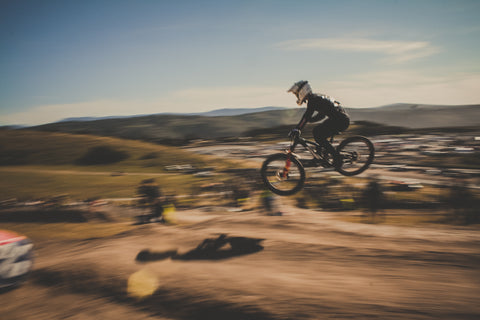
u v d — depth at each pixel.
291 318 3.58
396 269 4.54
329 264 4.89
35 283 5.34
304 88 5.07
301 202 17.95
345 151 5.03
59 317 4.24
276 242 6.08
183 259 5.56
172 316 3.99
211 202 20.50
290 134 5.16
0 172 39.28
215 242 6.27
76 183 31.34
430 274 4.29
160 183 30.97
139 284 4.75
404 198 17.80
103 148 50.50
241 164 47.97
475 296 3.63
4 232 5.76
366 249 5.38
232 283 4.50
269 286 4.30
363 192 16.67
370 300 3.76
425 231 6.52
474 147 58.94
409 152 59.53
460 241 5.52
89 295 4.69
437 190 21.72
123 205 18.80
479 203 13.27
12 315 4.43
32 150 51.66
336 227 7.09
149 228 7.90
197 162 48.47
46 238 12.44
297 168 5.17
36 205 19.53
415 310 3.46
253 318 3.70
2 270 5.16
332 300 3.82
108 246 6.68
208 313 3.93
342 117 4.86
